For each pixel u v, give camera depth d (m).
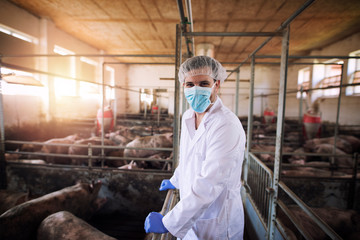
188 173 1.05
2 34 4.06
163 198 2.65
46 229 1.50
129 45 7.40
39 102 5.26
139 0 4.00
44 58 5.14
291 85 9.33
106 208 2.77
